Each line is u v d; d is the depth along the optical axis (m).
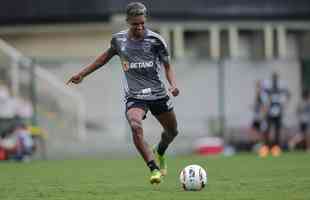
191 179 40.72
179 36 130.75
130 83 42.41
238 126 104.12
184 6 131.38
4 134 93.06
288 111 104.75
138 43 42.09
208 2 132.88
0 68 101.00
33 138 95.50
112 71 102.31
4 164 75.81
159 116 43.66
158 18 130.00
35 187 45.53
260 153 90.81
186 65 104.75
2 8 129.25
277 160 73.25
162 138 45.38
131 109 41.75
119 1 126.44
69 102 101.56
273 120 95.38
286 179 48.72
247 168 61.25
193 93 104.50
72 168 66.06
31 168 66.94
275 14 135.00
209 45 132.88
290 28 136.00
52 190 43.31
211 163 70.00
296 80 106.25
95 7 126.31
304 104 103.75
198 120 104.00
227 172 56.62
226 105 104.56
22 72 100.88
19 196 40.09
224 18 132.75
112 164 72.44
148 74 42.28
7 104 97.56
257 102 96.75
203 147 98.00
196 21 131.50
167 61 42.44
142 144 40.41
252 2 134.75
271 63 105.69
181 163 71.44
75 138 100.69
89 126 101.56
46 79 101.19
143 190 41.94
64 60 101.69
